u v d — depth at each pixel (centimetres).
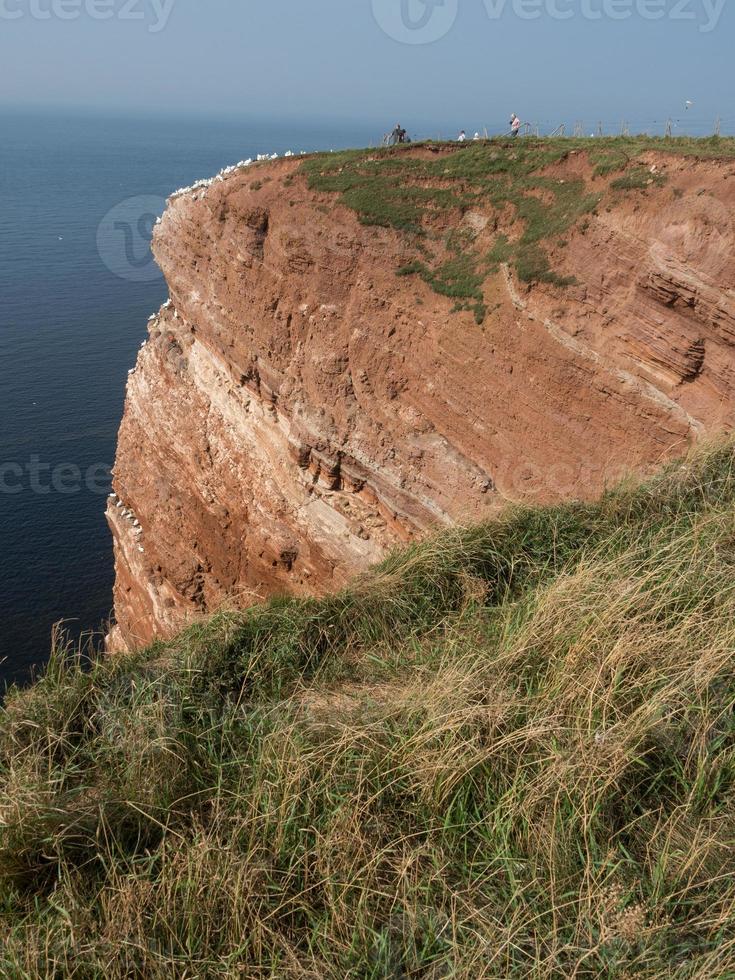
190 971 330
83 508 3578
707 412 1223
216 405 2164
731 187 1231
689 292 1230
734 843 347
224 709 527
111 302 6581
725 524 637
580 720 434
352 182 1858
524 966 311
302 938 344
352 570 1741
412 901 352
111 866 384
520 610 580
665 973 297
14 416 4369
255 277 1956
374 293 1733
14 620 2892
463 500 1534
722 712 422
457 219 1733
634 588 530
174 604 2405
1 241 8781
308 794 409
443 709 449
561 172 1653
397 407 1691
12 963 334
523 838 374
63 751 496
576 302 1410
